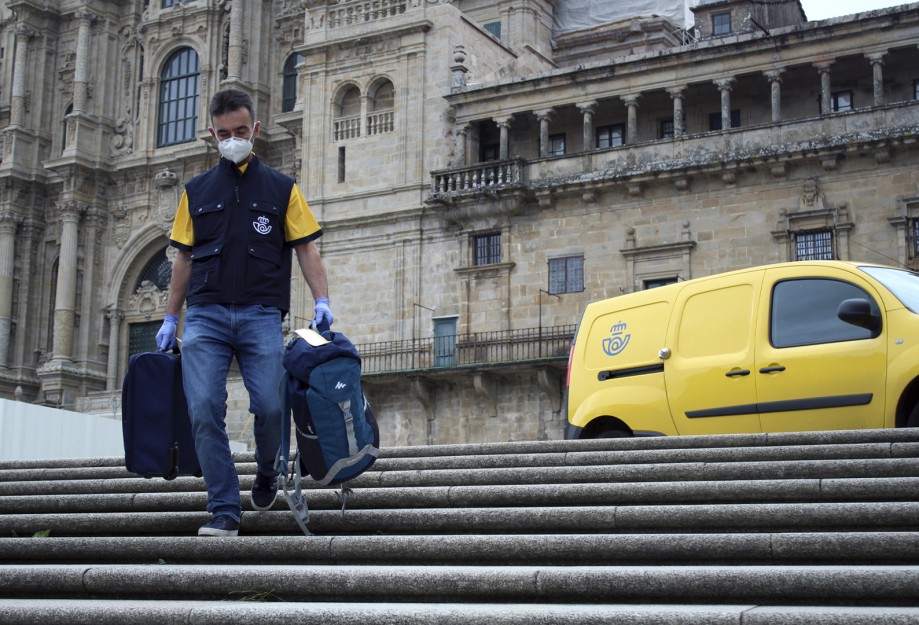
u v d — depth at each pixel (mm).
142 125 60844
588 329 16750
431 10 48531
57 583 8500
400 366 46406
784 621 6477
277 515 10109
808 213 40344
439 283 46562
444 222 46781
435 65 48188
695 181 42250
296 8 58594
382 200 48344
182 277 10117
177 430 9859
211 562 9227
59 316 59000
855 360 13844
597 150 43719
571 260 44031
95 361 59781
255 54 58531
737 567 7762
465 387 44500
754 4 52562
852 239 39719
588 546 8539
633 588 7547
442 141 47531
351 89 50406
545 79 45281
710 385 14961
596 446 13047
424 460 12727
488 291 45438
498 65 51688
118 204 61031
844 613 6438
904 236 38906
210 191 9938
